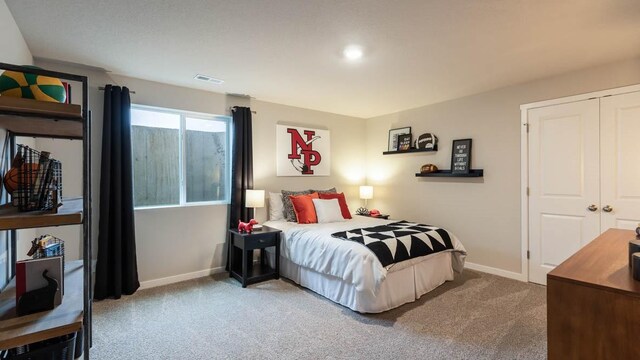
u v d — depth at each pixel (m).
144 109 3.47
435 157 4.39
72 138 1.89
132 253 3.17
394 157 4.98
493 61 2.86
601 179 3.01
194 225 3.70
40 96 1.33
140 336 2.33
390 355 2.09
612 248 1.64
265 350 2.15
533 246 3.47
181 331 2.40
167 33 2.29
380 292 2.70
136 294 3.15
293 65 2.95
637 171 2.82
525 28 2.21
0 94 1.28
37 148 2.76
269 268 3.84
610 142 2.96
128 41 2.43
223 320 2.59
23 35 2.29
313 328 2.45
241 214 3.94
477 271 3.90
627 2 1.87
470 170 3.95
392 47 2.54
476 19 2.09
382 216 4.72
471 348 2.17
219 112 3.89
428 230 3.35
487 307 2.83
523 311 2.74
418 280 3.06
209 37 2.36
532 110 3.46
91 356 2.06
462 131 4.08
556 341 1.20
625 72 2.86
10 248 1.76
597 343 1.12
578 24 2.15
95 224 3.07
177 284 3.46
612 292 1.09
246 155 3.98
